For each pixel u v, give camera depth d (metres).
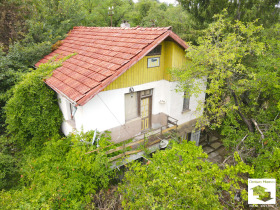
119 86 8.17
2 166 8.01
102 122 8.19
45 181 7.07
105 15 26.97
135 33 9.43
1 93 10.69
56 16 14.97
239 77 10.02
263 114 9.07
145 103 9.74
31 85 8.86
